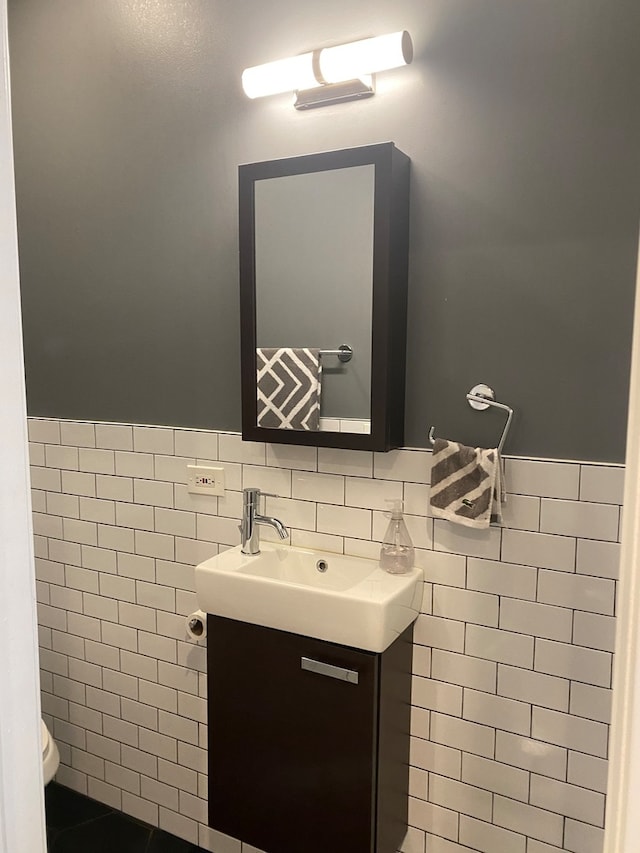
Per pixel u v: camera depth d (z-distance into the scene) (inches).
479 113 60.0
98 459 86.6
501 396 61.2
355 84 63.6
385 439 63.2
